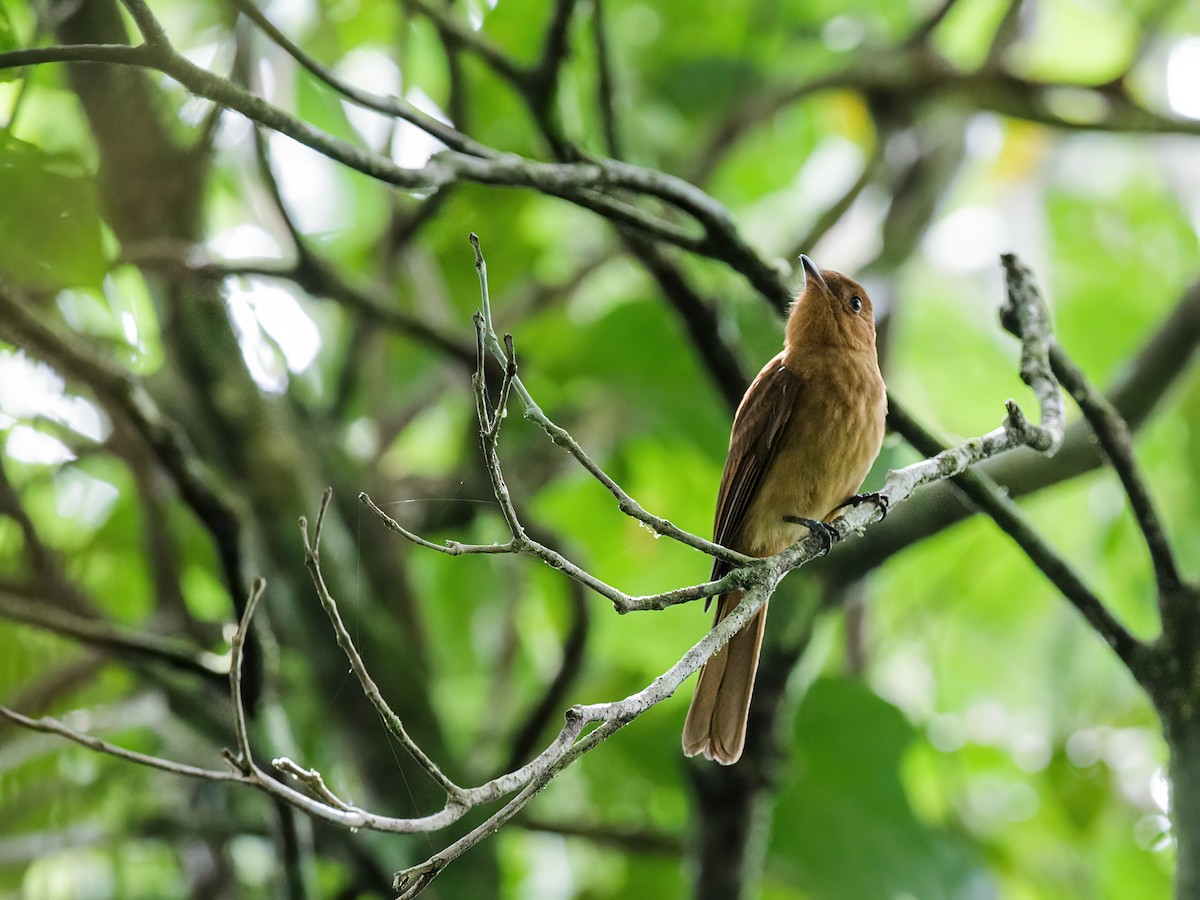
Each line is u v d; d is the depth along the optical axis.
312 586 10.63
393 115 7.95
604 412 13.98
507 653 13.12
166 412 11.09
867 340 9.84
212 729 11.08
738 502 9.73
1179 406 14.17
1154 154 16.94
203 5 10.50
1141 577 14.36
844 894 11.54
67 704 12.37
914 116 15.09
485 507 11.95
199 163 9.89
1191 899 7.78
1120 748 14.12
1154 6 15.54
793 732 11.66
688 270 10.27
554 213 14.91
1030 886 13.59
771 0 15.77
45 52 6.50
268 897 12.14
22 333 8.26
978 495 8.42
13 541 12.03
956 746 13.82
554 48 8.83
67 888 12.45
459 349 11.74
